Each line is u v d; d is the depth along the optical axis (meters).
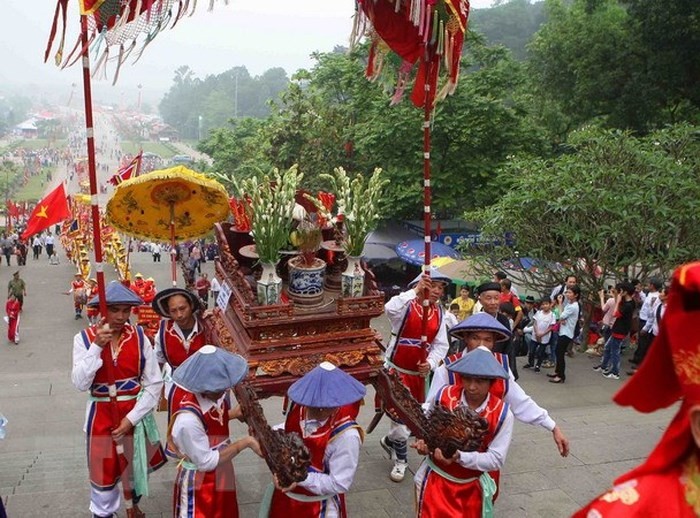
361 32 5.53
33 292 24.30
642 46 22.20
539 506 5.66
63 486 5.74
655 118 23.28
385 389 5.42
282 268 6.07
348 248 5.78
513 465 6.37
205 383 4.30
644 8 20.84
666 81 21.31
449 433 4.43
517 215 13.65
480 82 21.47
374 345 5.75
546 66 24.97
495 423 4.57
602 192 12.33
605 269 13.15
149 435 5.36
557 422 7.70
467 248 15.29
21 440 6.93
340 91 25.86
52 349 16.17
